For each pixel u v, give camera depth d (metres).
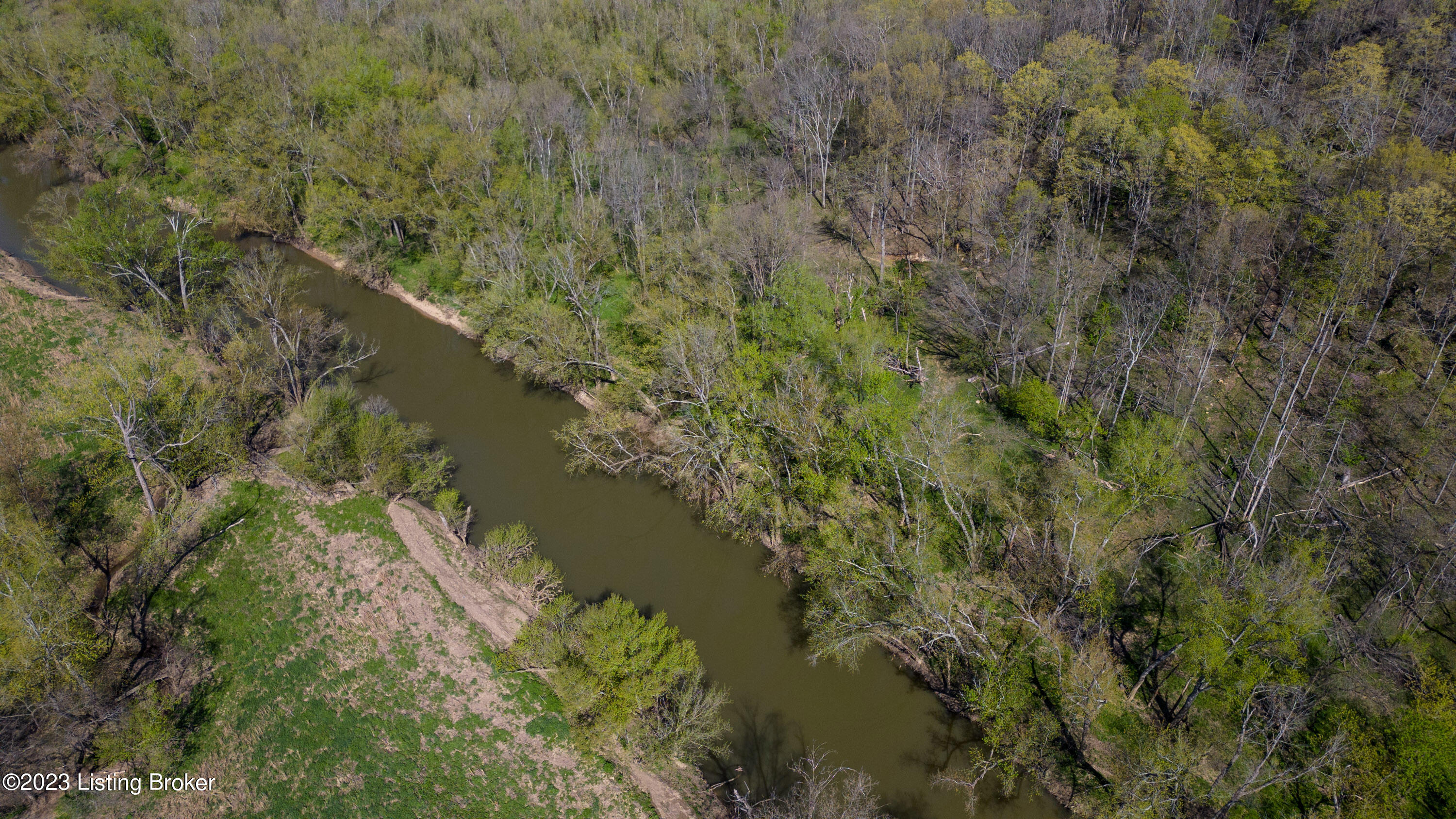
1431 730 39.84
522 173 77.69
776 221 65.06
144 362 59.22
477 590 52.44
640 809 42.41
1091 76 71.75
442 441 65.38
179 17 106.50
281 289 68.00
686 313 62.41
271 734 45.47
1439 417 53.34
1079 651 45.09
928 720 46.78
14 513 50.03
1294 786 40.44
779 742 45.97
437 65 96.88
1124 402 59.25
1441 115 65.75
